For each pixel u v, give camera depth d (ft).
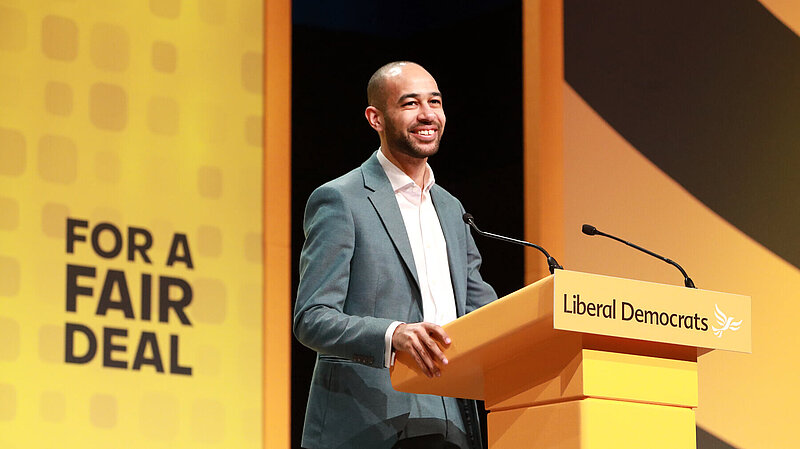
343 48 39.73
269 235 31.76
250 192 31.76
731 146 40.45
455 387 19.54
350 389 21.86
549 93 37.96
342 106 39.60
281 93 32.58
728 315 17.04
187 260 30.42
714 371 38.55
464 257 23.54
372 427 21.53
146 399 29.22
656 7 40.04
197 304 30.37
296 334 21.45
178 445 29.50
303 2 38.96
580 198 37.88
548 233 37.37
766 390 39.22
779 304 40.14
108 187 29.60
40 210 28.63
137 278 29.60
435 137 23.13
